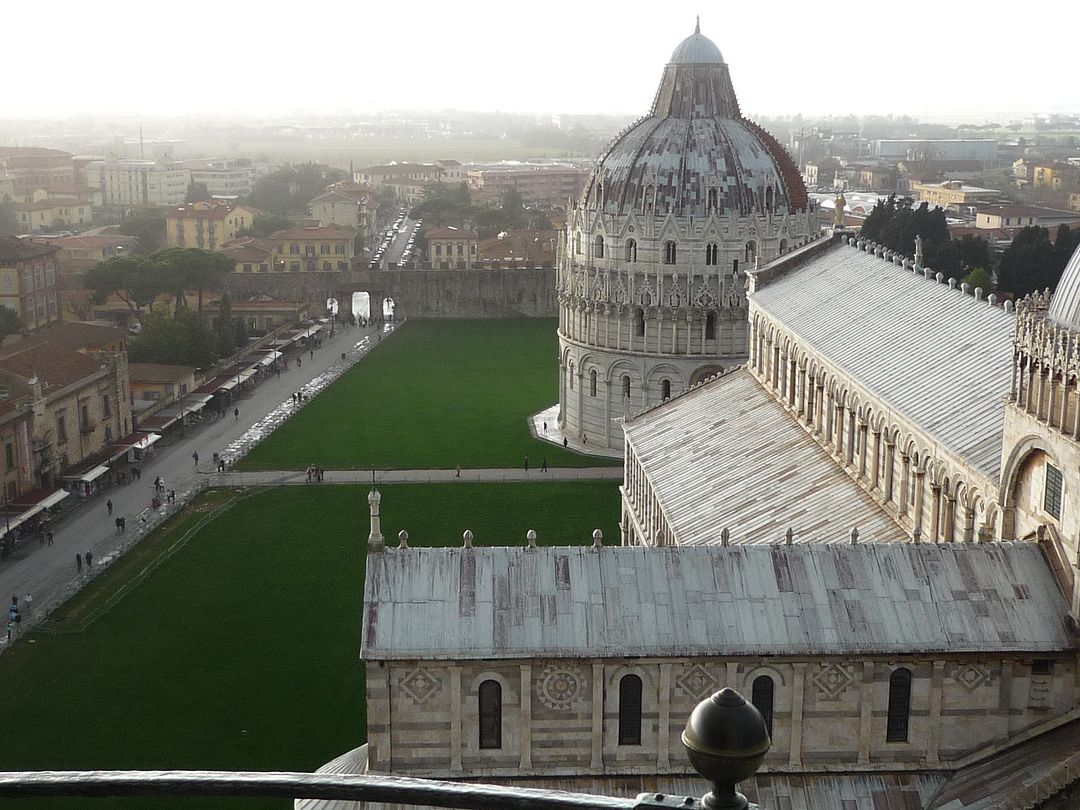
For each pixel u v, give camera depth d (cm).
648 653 4981
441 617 5091
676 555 5359
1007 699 5088
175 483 14500
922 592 5212
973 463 5869
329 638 9706
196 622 10038
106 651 9444
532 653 4978
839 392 8275
